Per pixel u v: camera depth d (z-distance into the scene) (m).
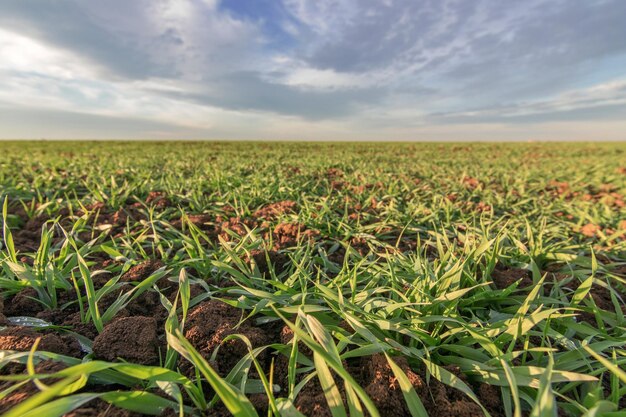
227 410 1.12
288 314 1.69
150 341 1.39
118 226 3.26
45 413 0.90
